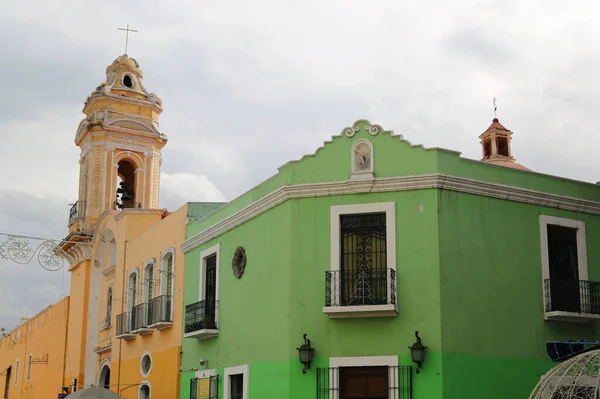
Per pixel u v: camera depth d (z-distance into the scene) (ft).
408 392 55.06
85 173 124.77
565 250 64.08
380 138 60.03
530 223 61.98
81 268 118.73
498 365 57.31
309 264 59.57
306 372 57.88
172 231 84.58
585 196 65.87
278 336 60.59
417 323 56.08
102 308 111.04
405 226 57.88
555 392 55.16
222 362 69.31
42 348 134.00
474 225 58.95
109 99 125.59
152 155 127.44
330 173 60.59
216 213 75.05
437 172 57.88
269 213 64.44
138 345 89.92
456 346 55.83
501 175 61.41
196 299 76.43
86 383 111.55
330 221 59.72
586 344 54.54
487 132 92.38
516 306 59.41
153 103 128.57
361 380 57.06
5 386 160.66
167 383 80.18
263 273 64.18
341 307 56.59
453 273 57.06
